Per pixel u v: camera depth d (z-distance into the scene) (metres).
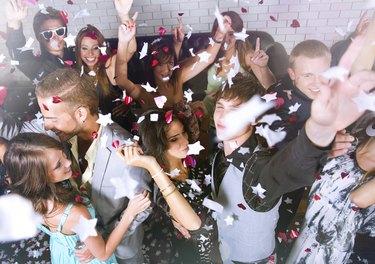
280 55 2.53
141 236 2.03
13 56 2.60
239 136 1.77
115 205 1.76
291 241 2.15
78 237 1.56
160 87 2.47
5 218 1.65
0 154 1.92
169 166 1.98
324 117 1.29
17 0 2.48
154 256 2.12
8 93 2.87
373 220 1.85
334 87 1.33
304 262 2.04
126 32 2.35
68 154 1.77
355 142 1.72
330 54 1.99
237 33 2.31
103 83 2.41
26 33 2.94
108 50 2.43
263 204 1.70
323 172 1.81
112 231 1.65
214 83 2.42
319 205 1.88
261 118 1.81
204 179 2.05
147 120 1.94
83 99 1.70
